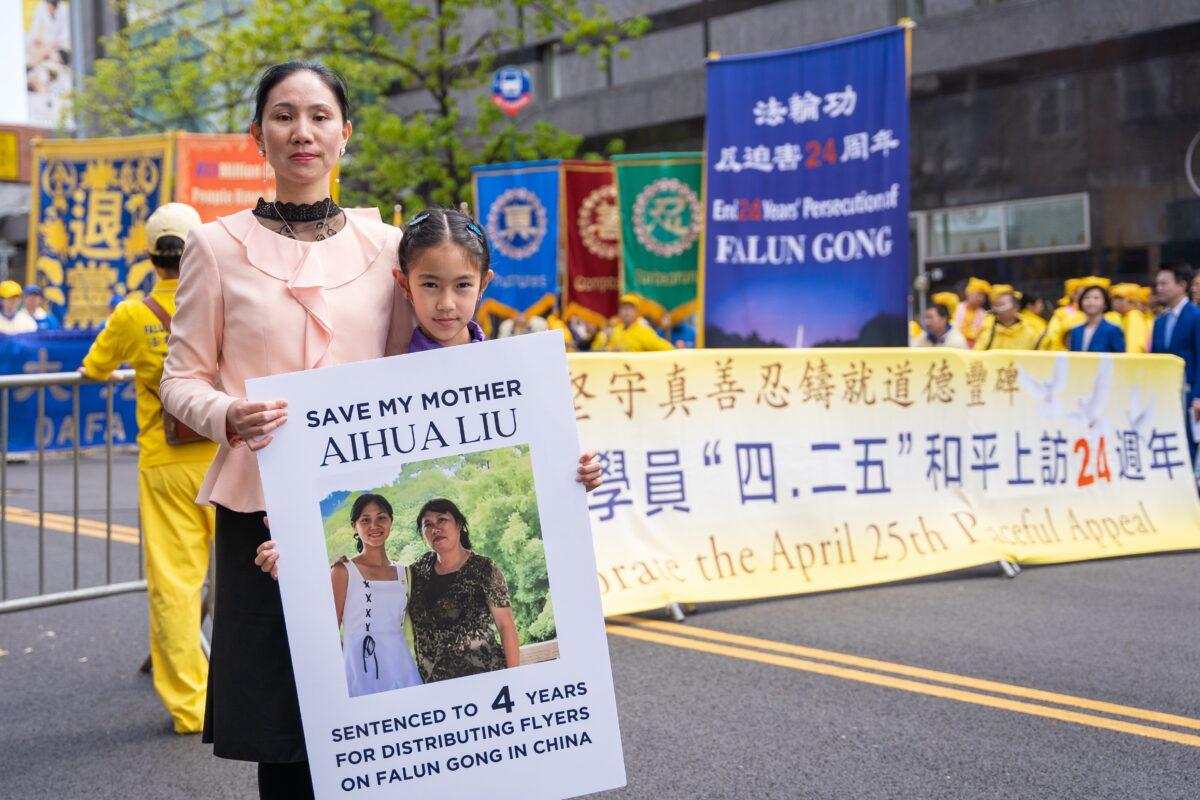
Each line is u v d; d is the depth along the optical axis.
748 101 9.47
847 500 6.75
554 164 15.03
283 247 2.46
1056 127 17.19
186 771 4.02
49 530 9.21
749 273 9.54
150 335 4.34
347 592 2.30
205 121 24.22
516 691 2.32
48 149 12.71
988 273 18.09
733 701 4.62
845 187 9.17
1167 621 5.84
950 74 18.27
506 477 2.34
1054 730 4.26
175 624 4.40
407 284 2.47
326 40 21.52
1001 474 7.35
